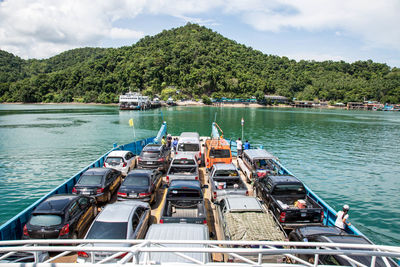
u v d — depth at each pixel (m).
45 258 7.26
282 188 10.43
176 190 9.80
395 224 15.03
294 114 114.69
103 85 182.75
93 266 3.64
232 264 4.06
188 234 6.59
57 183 20.98
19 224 8.62
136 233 7.57
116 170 13.99
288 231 9.38
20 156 30.33
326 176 23.91
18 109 122.38
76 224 8.52
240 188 11.03
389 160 30.73
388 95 175.75
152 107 142.12
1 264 3.62
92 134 48.88
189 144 17.19
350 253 3.92
